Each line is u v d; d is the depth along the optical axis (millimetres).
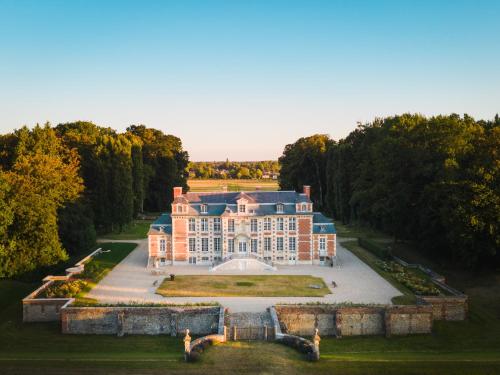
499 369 44750
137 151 149625
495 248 75875
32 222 76688
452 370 44344
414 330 60969
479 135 86750
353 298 68875
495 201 72938
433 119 97875
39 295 67312
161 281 79688
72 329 60406
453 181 78375
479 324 63312
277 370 43250
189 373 42312
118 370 43000
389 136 105562
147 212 176375
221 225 94250
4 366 43562
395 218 95812
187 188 188500
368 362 46125
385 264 88875
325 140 172750
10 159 103125
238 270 88938
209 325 60312
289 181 173625
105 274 84125
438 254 92062
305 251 95062
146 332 60375
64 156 111938
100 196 121500
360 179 119125
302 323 60875
